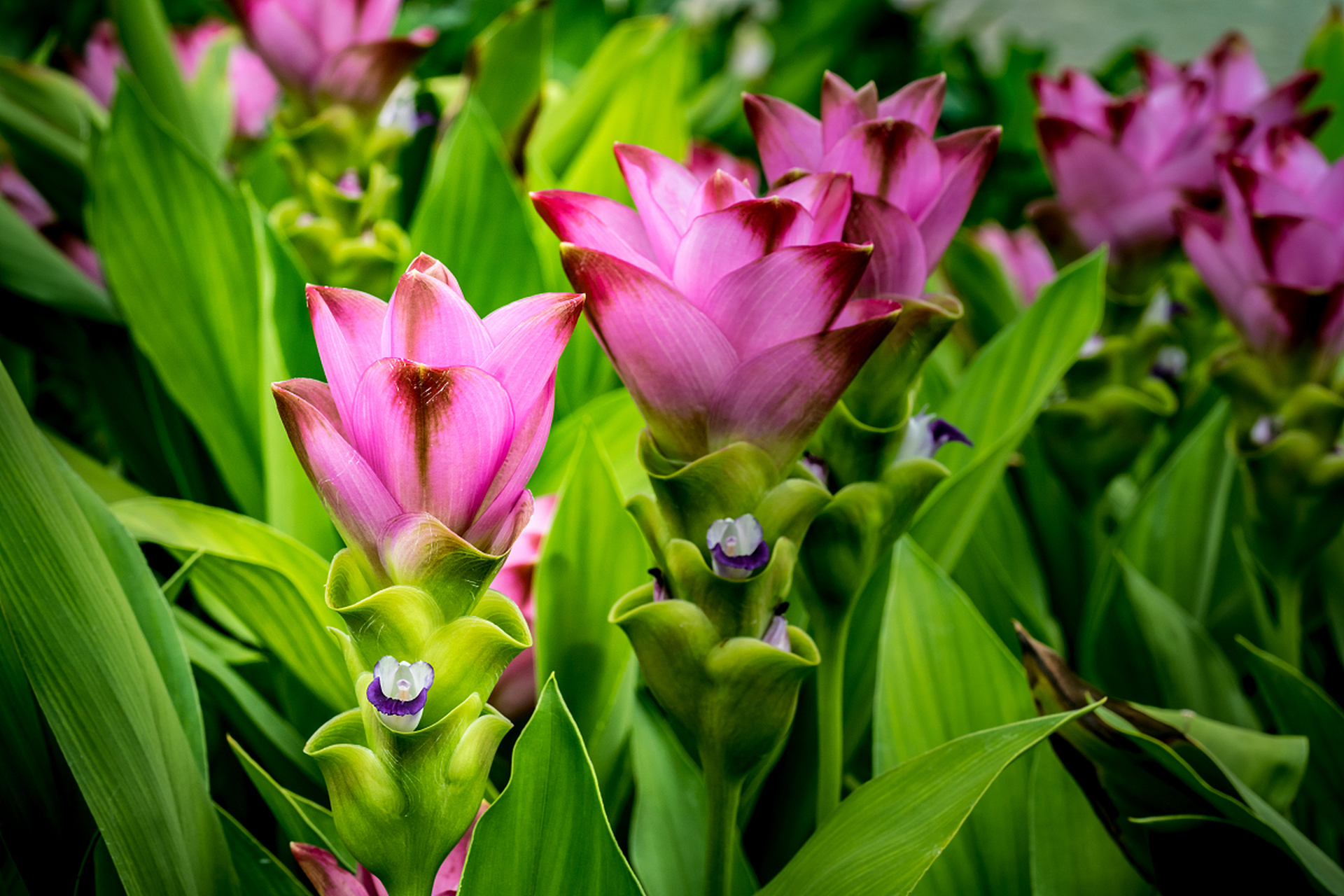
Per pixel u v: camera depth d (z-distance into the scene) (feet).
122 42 3.67
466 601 1.93
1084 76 3.44
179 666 2.35
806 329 2.05
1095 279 2.93
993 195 5.61
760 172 5.33
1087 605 3.20
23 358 3.76
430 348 1.87
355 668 1.93
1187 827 2.46
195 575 2.56
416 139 4.18
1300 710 2.70
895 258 2.20
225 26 4.74
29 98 3.92
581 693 2.56
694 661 2.10
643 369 2.07
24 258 3.40
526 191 3.70
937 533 2.84
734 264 2.05
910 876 2.07
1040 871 2.48
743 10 6.40
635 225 2.15
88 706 2.10
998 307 4.11
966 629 2.59
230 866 2.28
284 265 3.01
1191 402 3.89
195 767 2.28
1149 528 3.35
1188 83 3.18
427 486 1.88
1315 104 4.58
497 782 2.56
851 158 2.21
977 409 3.06
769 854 2.62
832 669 2.34
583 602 2.58
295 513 2.88
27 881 2.26
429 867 1.95
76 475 2.36
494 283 3.21
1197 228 2.80
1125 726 2.41
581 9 5.73
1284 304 2.65
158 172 2.96
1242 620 3.30
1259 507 2.78
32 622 2.07
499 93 4.06
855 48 6.13
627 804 2.67
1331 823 2.76
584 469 2.55
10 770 2.23
